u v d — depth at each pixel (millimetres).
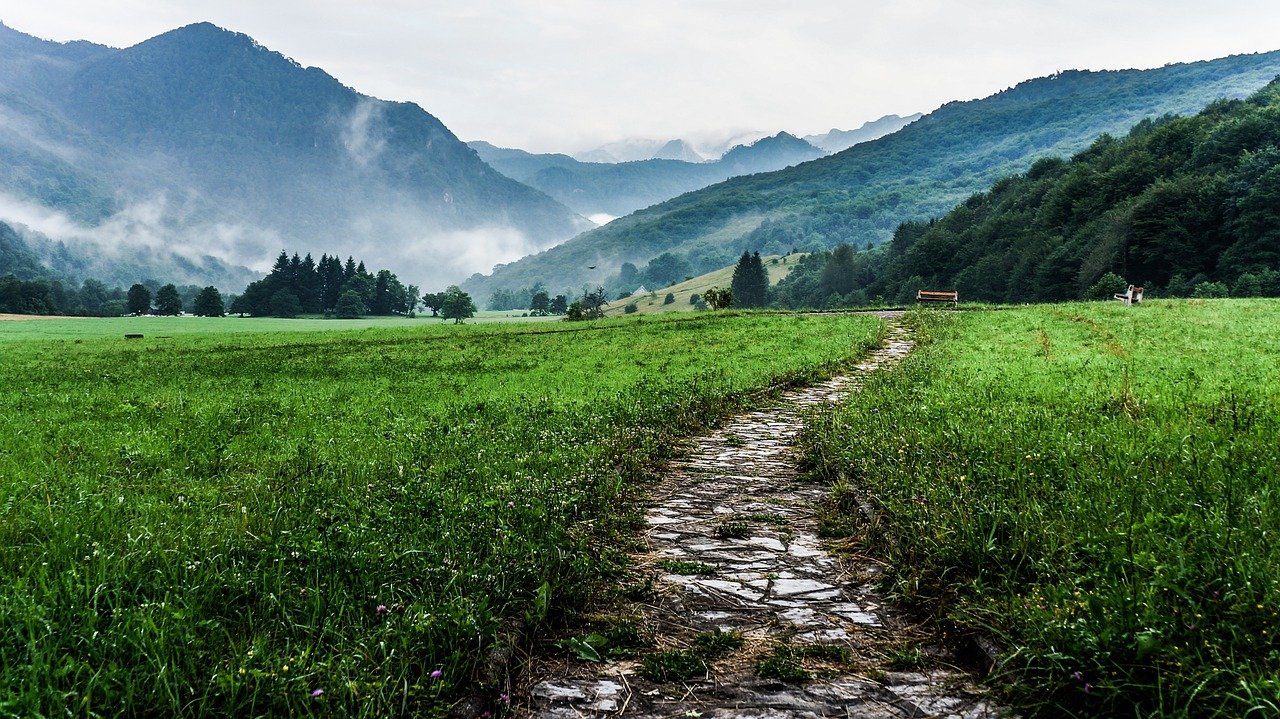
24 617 4371
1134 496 6543
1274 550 5023
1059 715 3949
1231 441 9133
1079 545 5617
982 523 6188
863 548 6988
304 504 7793
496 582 5426
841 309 59906
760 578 6293
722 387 18656
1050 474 7855
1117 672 3959
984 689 4297
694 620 5410
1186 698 3691
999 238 144375
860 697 4258
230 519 7156
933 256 157250
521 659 4719
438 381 24031
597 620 5391
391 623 4543
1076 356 22344
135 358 39938
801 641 5012
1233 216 93875
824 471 10164
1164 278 98250
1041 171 185500
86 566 5465
